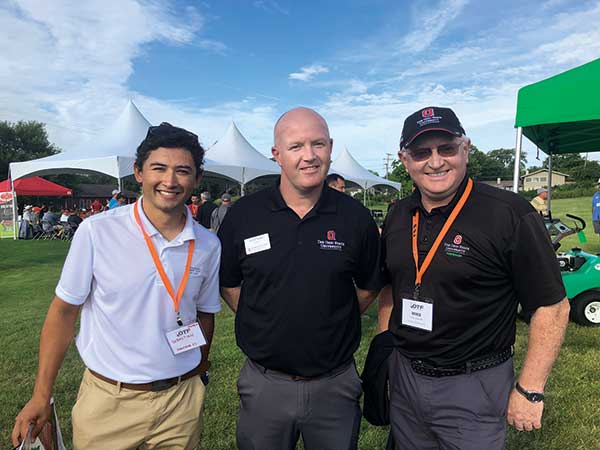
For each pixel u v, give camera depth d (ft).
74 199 143.02
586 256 15.17
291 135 5.37
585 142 19.66
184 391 5.33
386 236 5.78
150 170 4.87
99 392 5.04
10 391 10.43
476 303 4.93
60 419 9.09
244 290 5.83
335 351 5.61
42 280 28.02
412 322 5.27
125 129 35.35
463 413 5.06
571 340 12.92
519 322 14.46
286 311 5.43
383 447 8.13
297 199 5.71
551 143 19.60
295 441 5.99
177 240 5.16
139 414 5.04
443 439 5.25
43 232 61.00
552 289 4.66
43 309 19.62
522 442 7.96
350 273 5.69
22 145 145.07
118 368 4.98
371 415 6.19
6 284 27.04
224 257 6.00
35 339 14.53
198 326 5.35
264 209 5.77
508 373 5.14
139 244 4.99
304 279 5.41
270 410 5.71
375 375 5.99
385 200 148.36
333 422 5.78
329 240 5.53
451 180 5.01
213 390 10.24
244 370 6.01
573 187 150.51
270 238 5.57
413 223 5.47
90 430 5.05
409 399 5.51
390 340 6.14
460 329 5.02
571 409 8.96
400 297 5.51
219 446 8.14
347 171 64.69
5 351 13.33
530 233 4.71
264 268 5.52
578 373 10.59
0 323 16.93
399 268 5.49
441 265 5.01
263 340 5.59
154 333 5.01
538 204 30.86
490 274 4.89
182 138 4.93
